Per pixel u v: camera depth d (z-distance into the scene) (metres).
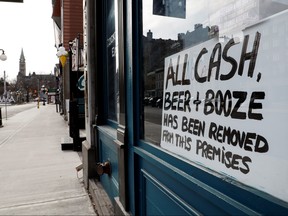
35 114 28.94
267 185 1.18
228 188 1.32
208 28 1.59
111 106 4.14
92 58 4.59
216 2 1.52
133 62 2.62
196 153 1.67
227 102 1.42
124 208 2.82
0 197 4.41
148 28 2.42
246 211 1.17
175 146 1.92
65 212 3.75
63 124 16.78
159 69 2.20
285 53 1.10
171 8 2.01
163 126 2.11
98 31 4.55
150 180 2.27
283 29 1.11
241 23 1.33
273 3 1.15
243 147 1.31
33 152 8.05
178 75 1.90
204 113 1.60
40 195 4.44
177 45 1.93
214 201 1.38
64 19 15.04
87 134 4.95
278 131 1.14
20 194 4.52
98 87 4.56
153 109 2.31
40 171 5.91
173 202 1.87
